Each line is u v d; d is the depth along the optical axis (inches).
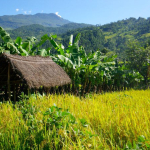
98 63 593.0
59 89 475.8
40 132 143.3
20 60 339.6
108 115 191.9
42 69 375.9
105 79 702.5
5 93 391.5
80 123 165.0
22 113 196.4
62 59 475.8
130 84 895.1
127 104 264.2
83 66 508.4
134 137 147.3
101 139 144.0
